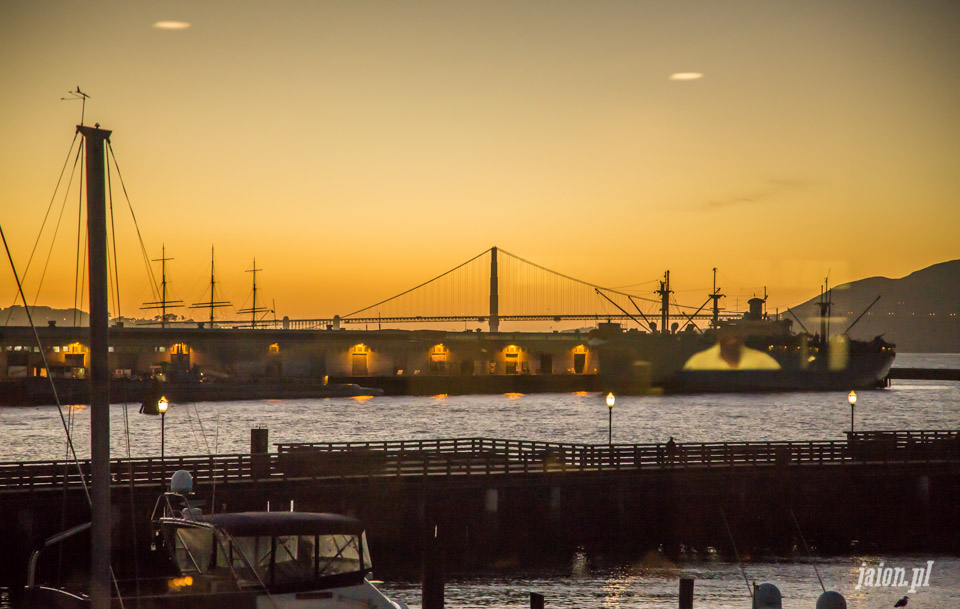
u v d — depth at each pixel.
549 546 69.19
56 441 141.38
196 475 64.50
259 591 35.47
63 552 47.06
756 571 62.22
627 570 61.97
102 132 24.83
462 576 59.84
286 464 69.69
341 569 37.62
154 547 42.03
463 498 68.62
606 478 72.31
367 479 66.75
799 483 76.56
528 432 166.62
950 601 55.09
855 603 54.38
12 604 48.69
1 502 58.81
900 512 78.25
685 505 74.12
